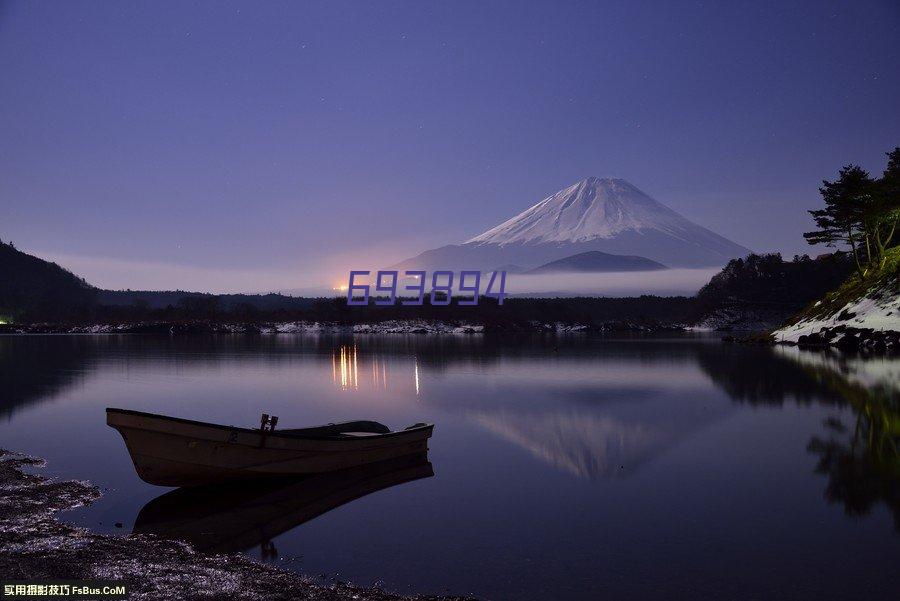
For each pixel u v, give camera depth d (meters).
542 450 19.36
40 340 121.62
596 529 11.97
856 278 80.69
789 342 76.00
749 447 19.11
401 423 24.70
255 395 33.53
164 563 9.89
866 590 9.03
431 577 9.76
